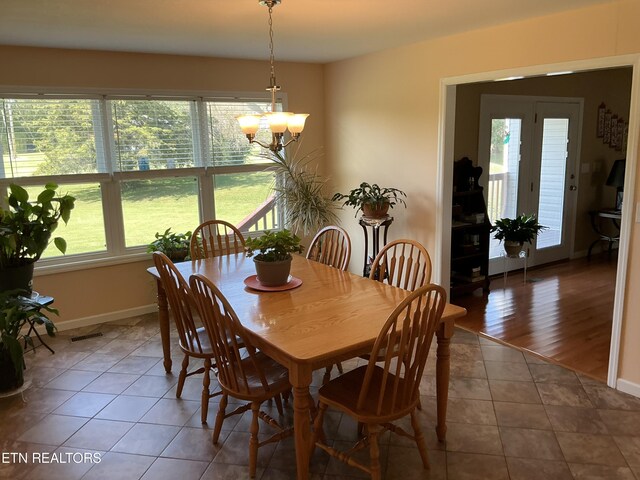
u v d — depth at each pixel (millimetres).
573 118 5828
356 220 5098
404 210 4484
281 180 5012
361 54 4613
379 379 2371
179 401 3027
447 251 4227
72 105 4035
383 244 4727
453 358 3520
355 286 2818
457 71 3791
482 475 2318
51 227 3350
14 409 2947
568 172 5953
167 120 4473
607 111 6168
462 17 3193
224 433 2691
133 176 4359
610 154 6363
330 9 2936
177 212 4672
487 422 2736
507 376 3256
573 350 3633
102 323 4344
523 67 3344
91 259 4258
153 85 4328
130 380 3297
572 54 3064
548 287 5145
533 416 2789
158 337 4023
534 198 5707
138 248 4504
